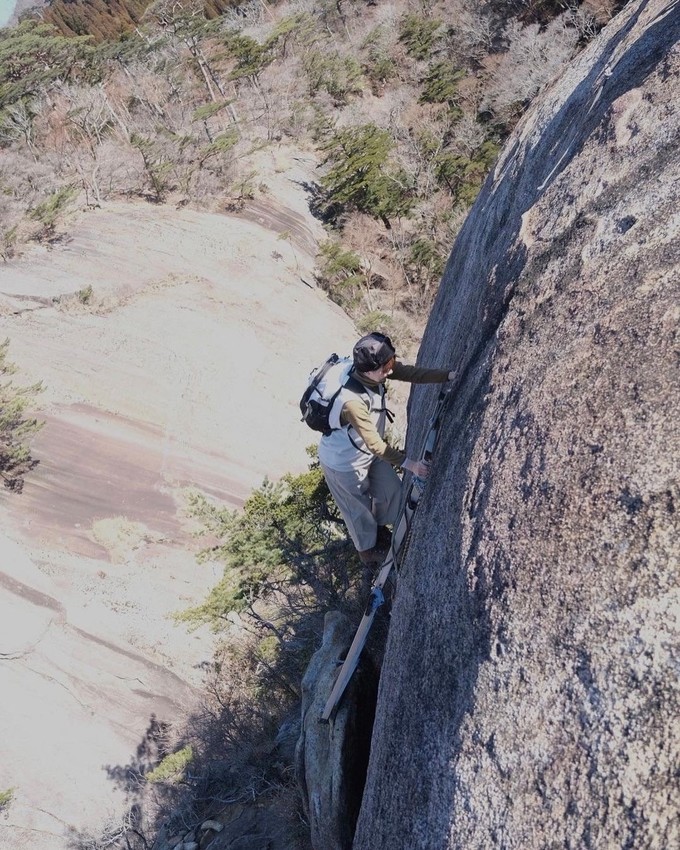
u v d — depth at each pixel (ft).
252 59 202.80
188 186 135.33
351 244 127.95
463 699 6.98
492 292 10.53
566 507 6.46
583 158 9.50
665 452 5.91
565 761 5.60
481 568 7.24
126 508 75.87
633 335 6.84
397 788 8.07
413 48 186.70
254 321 100.01
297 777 14.84
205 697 54.49
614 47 11.30
